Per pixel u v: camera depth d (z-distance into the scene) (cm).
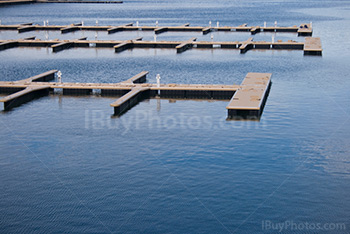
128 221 4234
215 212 4359
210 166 5269
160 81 9269
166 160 5434
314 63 10919
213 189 4756
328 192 4691
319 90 8419
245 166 5262
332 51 12531
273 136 6144
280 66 10625
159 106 7531
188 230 4106
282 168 5206
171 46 13275
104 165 5312
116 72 10175
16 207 4466
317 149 5719
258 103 7069
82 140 6053
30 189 4794
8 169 5231
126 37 15662
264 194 4656
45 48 13300
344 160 5400
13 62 11362
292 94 8156
